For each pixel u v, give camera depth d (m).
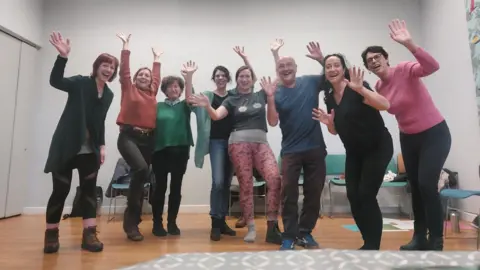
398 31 1.95
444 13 4.02
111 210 4.26
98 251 2.20
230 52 4.60
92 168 2.25
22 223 3.47
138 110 2.54
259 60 4.60
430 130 1.98
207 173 4.40
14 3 3.94
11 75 3.99
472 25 3.42
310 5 4.68
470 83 3.53
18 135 4.11
